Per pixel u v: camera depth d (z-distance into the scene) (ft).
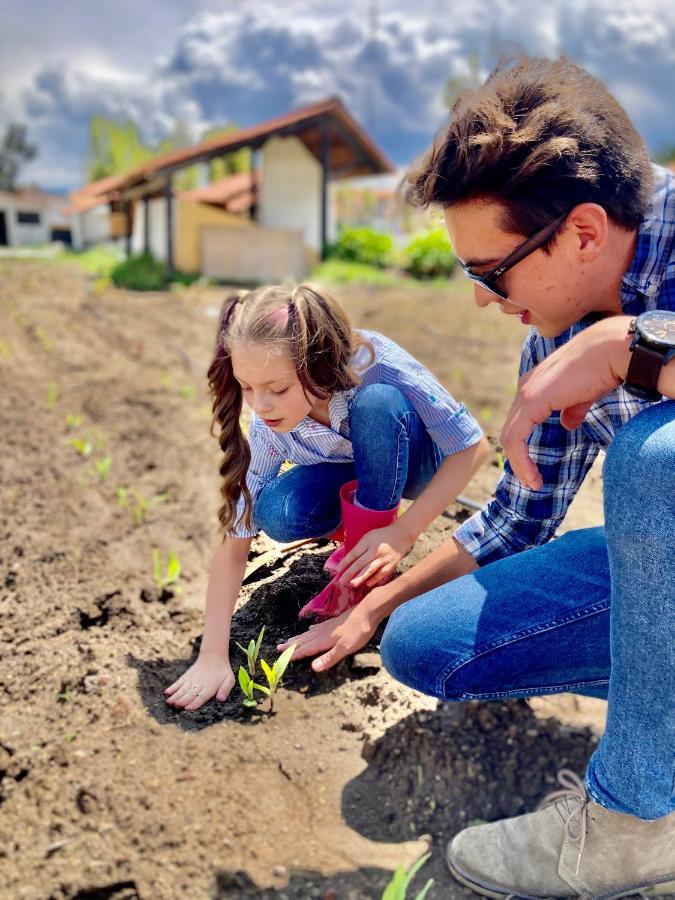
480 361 20.84
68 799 5.24
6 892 4.59
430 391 6.36
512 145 4.01
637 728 4.05
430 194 4.38
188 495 11.69
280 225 51.83
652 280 4.56
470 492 9.80
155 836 4.95
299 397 5.88
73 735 5.89
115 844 4.89
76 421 14.82
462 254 4.54
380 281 45.65
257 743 5.78
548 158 3.99
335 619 6.47
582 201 4.10
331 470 7.09
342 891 4.67
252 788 5.37
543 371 4.35
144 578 8.98
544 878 4.63
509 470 5.74
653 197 4.41
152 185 48.75
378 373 6.44
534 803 5.44
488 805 5.42
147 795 5.24
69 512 10.91
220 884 4.68
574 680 5.11
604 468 4.11
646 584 3.92
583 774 5.65
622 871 4.42
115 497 11.61
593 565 4.94
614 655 4.16
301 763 5.62
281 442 6.80
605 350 4.15
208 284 44.47
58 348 22.47
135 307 32.81
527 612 4.92
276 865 4.82
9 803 5.29
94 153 146.61
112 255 68.44
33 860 4.81
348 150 52.44
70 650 7.17
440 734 5.87
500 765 5.68
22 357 21.18
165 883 4.66
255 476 7.00
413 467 6.71
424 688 5.15
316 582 7.41
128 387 17.99
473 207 4.26
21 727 6.05
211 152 44.91
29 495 11.46
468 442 6.37
